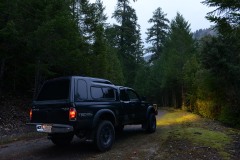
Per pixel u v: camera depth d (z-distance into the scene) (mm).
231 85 18312
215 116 20141
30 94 20734
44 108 8750
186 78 30328
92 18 22297
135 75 56250
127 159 8016
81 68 17812
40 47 14852
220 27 9570
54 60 15938
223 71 18250
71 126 8094
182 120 19328
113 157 8273
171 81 40188
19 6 14891
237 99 17844
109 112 9523
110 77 26266
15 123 13977
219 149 9344
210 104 20531
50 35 14406
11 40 15031
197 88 24766
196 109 26516
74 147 9914
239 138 11695
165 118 21266
